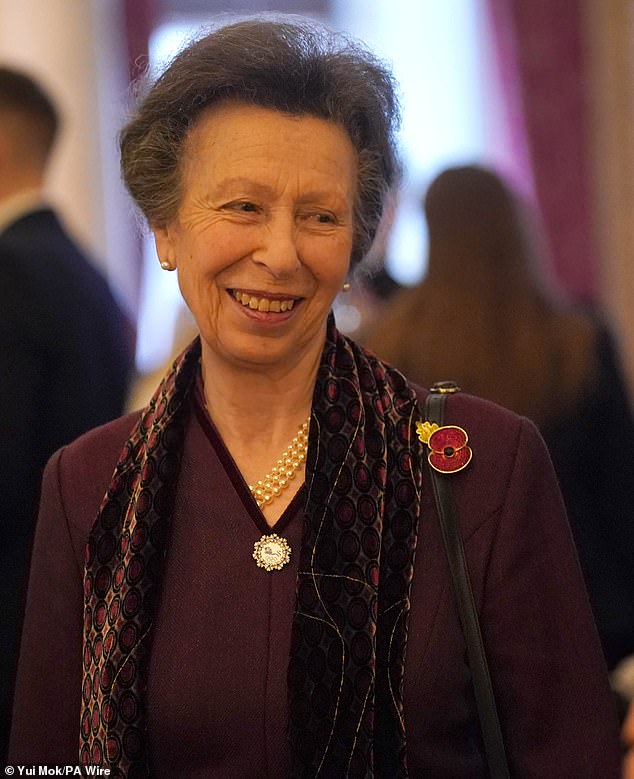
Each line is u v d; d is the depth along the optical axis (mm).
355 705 1771
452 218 3055
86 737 1899
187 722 1826
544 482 1895
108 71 6953
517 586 1828
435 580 1833
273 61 1793
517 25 7000
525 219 3113
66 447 2115
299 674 1785
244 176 1785
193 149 1849
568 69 6996
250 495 1936
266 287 1811
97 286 3570
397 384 1993
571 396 2914
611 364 3000
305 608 1810
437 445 1876
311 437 1922
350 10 7074
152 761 1854
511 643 1830
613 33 6941
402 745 1770
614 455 2947
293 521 1908
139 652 1858
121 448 2047
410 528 1846
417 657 1796
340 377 1963
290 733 1774
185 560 1917
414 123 7078
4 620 3105
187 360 2061
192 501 1954
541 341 2939
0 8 6707
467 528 1837
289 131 1801
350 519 1850
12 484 3164
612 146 7000
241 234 1809
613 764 1834
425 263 3105
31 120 3627
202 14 6969
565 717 1835
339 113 1833
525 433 1905
